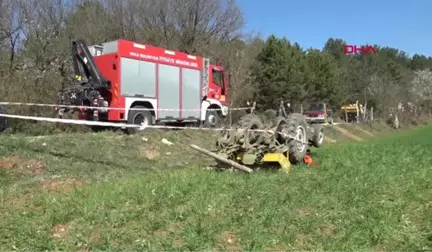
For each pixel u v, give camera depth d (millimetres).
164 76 17234
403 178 8250
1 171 9203
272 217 5789
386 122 44281
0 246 5121
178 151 13375
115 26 37000
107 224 5613
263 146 9992
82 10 34750
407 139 25109
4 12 26359
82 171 9938
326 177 8383
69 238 5266
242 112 28531
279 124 10469
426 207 6324
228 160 9367
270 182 7969
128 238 5191
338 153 12672
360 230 5418
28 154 10273
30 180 8930
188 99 18375
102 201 6551
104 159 11125
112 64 15672
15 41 26938
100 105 15430
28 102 16469
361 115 42938
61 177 9289
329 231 5496
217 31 38938
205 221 5641
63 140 11719
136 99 16109
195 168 10320
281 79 40562
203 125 19188
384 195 7012
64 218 5879
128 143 12664
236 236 5281
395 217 5844
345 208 6285
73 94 15953
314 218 5805
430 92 61875
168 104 17406
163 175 8898
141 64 16359
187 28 37750
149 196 6746
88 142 11984
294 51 46656
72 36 31672
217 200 6512
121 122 15641
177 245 4992
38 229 5551
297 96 41125
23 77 18281
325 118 34656
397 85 56156
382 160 10672
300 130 10938
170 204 6328
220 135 10305
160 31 37906
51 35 27812
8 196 7574
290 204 6418
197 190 7125
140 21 37812
